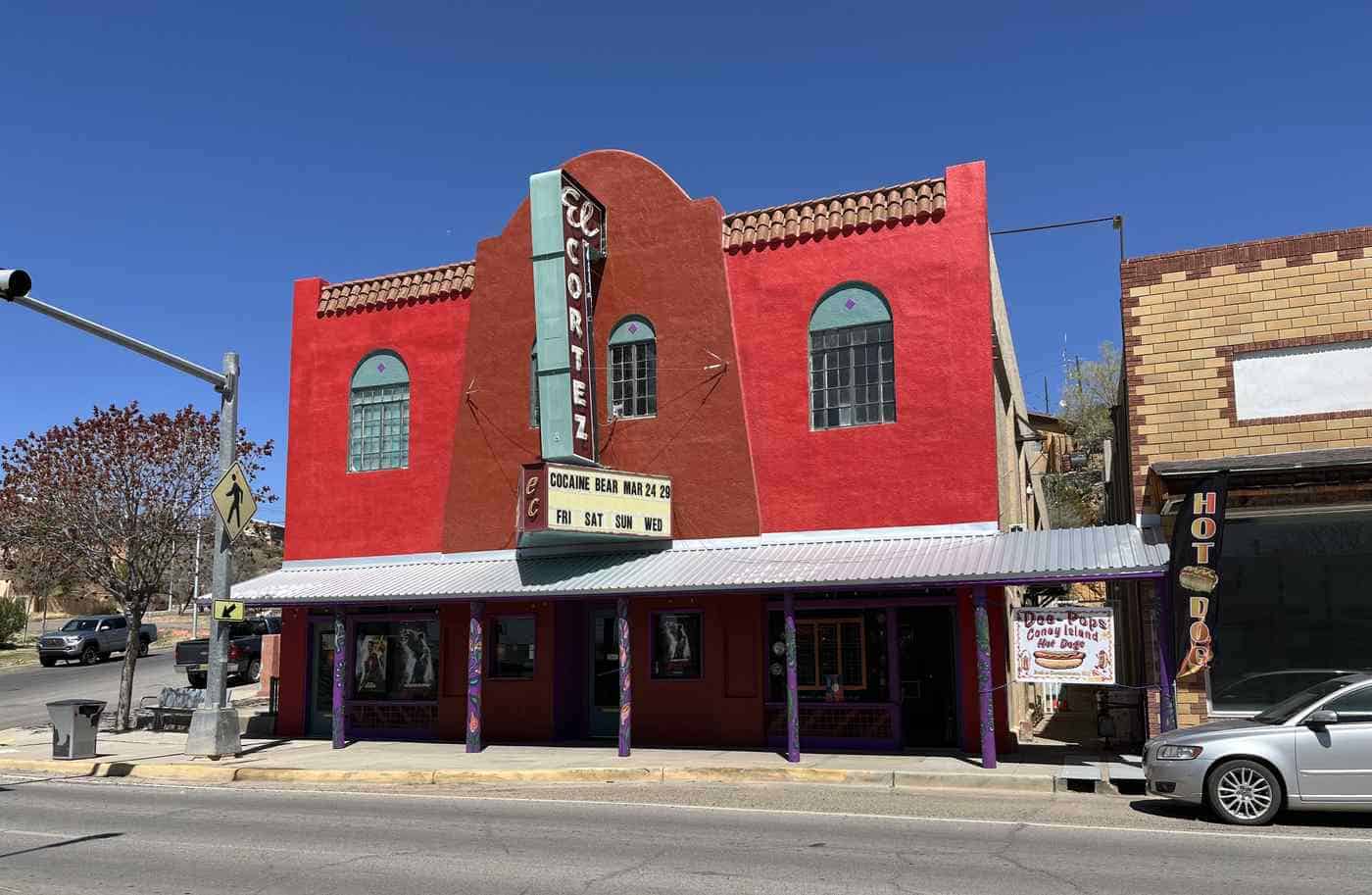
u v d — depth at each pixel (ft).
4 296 43.21
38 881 26.73
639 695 57.47
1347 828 33.06
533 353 61.57
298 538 67.31
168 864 28.89
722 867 27.73
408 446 65.67
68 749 56.18
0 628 159.22
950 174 53.88
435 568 61.36
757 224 57.82
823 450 54.29
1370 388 45.01
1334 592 44.21
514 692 60.39
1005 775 42.60
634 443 58.03
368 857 29.58
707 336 57.26
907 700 52.80
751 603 55.52
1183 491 46.52
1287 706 36.17
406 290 66.95
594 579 53.16
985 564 45.11
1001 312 64.39
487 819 36.81
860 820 35.42
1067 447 98.68
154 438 69.56
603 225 60.54
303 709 66.33
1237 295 47.50
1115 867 27.32
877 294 54.54
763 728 54.44
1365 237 45.75
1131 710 51.42
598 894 24.71
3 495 67.41
